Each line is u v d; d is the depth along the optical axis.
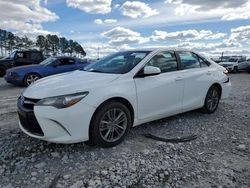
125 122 4.06
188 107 5.19
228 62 22.91
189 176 3.15
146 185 2.95
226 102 7.28
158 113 4.57
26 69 11.16
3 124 5.05
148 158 3.60
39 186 2.91
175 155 3.72
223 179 3.10
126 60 4.64
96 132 3.73
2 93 9.49
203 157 3.68
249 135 4.60
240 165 3.46
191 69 5.29
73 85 3.69
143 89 4.25
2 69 15.91
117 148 3.92
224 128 4.95
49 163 3.42
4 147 3.88
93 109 3.64
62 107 3.43
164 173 3.21
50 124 3.44
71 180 3.02
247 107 6.69
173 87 4.75
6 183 2.96
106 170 3.25
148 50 4.80
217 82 5.81
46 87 3.73
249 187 2.94
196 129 4.85
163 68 4.73
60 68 11.71
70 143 3.68
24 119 3.68
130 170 3.26
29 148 3.84
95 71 4.57
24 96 3.76
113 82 3.95
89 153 3.71
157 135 4.49
